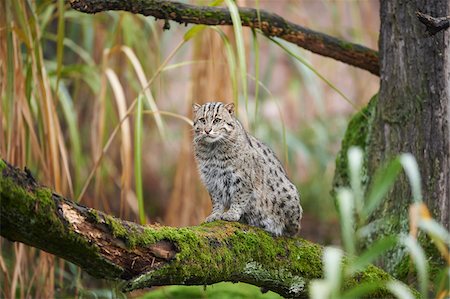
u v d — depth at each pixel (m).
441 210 9.15
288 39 9.98
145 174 16.20
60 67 10.16
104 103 11.36
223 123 9.23
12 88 9.97
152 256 6.66
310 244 8.30
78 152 11.98
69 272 13.02
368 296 8.16
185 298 11.10
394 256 9.43
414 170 6.11
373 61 10.28
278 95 19.02
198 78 12.41
